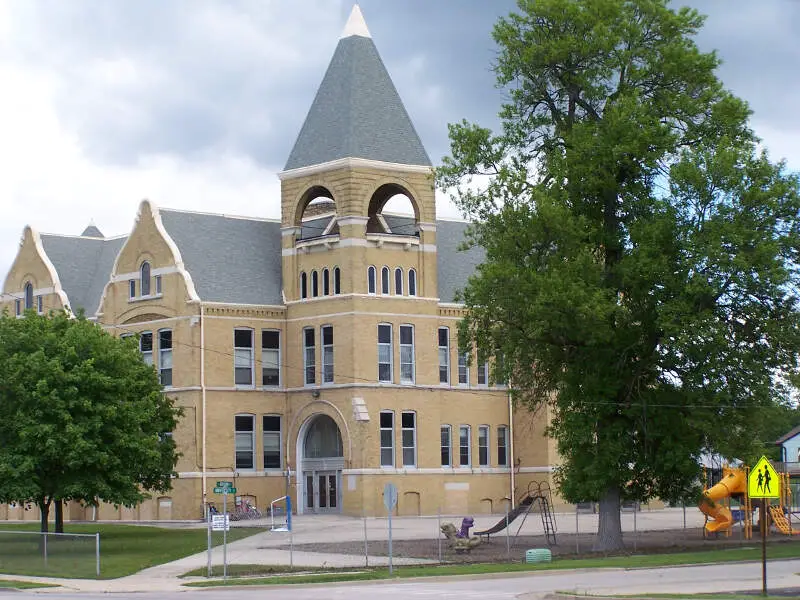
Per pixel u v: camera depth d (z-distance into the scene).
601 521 54.72
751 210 51.75
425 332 79.62
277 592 38.00
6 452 55.41
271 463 79.25
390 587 38.91
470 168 54.81
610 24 53.81
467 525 53.12
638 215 53.56
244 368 78.75
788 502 63.81
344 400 76.50
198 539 61.41
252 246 82.56
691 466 53.12
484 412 83.19
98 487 55.88
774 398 53.28
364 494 75.38
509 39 54.72
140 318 80.38
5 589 41.19
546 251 52.78
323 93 80.19
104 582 43.41
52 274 88.56
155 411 62.47
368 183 77.44
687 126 54.62
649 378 54.94
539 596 34.47
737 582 37.94
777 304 52.88
